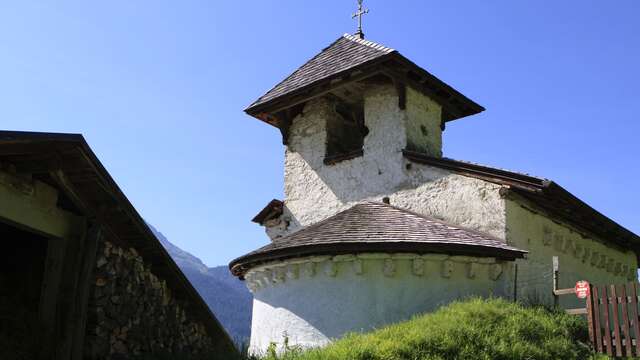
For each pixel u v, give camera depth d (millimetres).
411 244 13500
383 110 18016
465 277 13836
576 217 17016
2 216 7836
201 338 12836
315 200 18984
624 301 11859
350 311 13789
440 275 13742
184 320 12164
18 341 8375
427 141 18172
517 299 14180
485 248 13688
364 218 15516
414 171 16828
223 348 12398
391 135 17625
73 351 8727
